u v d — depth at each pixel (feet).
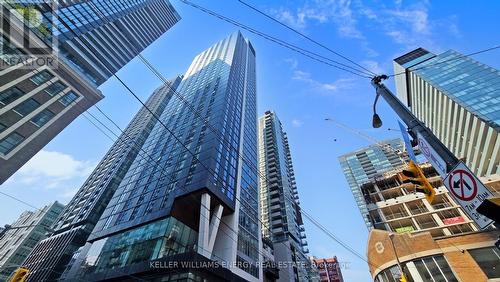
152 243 117.29
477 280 71.72
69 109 137.90
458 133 195.00
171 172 160.86
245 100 261.24
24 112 118.73
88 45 203.82
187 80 307.37
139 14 287.07
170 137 207.00
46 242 226.99
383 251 92.99
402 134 25.25
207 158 151.84
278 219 264.52
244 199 168.35
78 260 139.23
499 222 15.10
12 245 264.93
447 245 82.07
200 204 134.72
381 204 145.59
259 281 138.62
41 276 185.16
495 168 163.32
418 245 86.12
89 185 286.87
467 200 17.17
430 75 234.58
